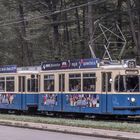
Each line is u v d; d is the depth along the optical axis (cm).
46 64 3738
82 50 5909
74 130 2442
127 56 5328
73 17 6366
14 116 3484
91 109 3281
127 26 5528
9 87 4156
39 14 6316
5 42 6869
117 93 3172
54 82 3616
